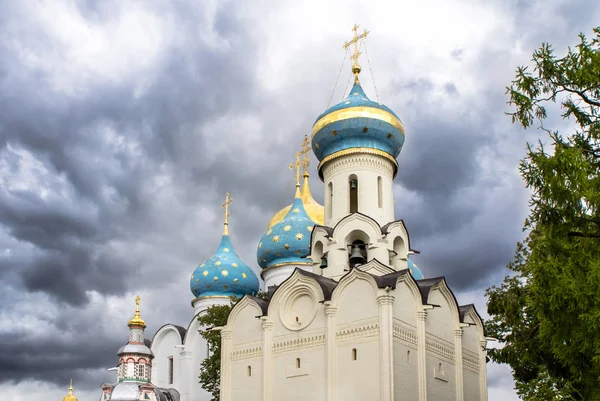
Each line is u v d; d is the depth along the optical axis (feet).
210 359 179.01
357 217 141.08
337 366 123.95
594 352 70.03
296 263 207.10
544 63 77.25
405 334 123.75
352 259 140.15
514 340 110.01
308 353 128.67
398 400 117.29
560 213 73.67
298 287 134.82
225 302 229.86
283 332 133.69
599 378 71.00
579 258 70.49
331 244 141.28
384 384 115.55
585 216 73.36
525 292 115.24
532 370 112.47
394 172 155.94
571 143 77.51
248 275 235.40
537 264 72.33
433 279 138.62
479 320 147.64
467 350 141.49
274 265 209.67
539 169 72.90
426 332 129.49
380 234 139.23
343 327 125.29
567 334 71.56
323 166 153.89
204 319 181.68
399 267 141.59
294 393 128.16
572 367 72.43
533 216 76.02
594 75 73.20
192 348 227.61
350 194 150.92
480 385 142.61
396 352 120.06
